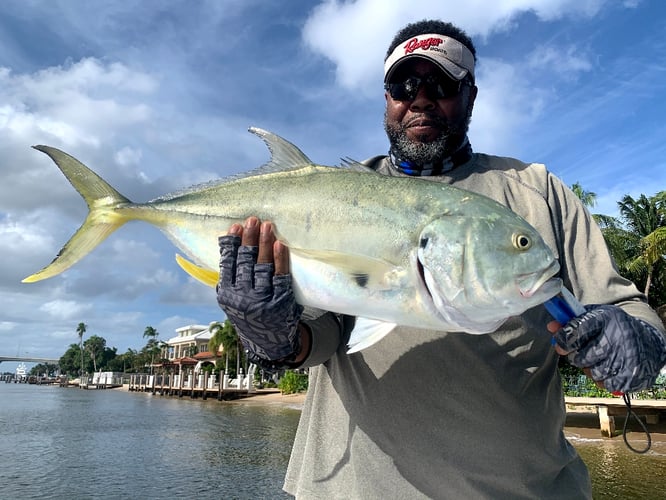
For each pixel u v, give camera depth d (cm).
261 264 76
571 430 674
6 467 563
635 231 1176
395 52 99
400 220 80
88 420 1071
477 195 82
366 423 85
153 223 101
